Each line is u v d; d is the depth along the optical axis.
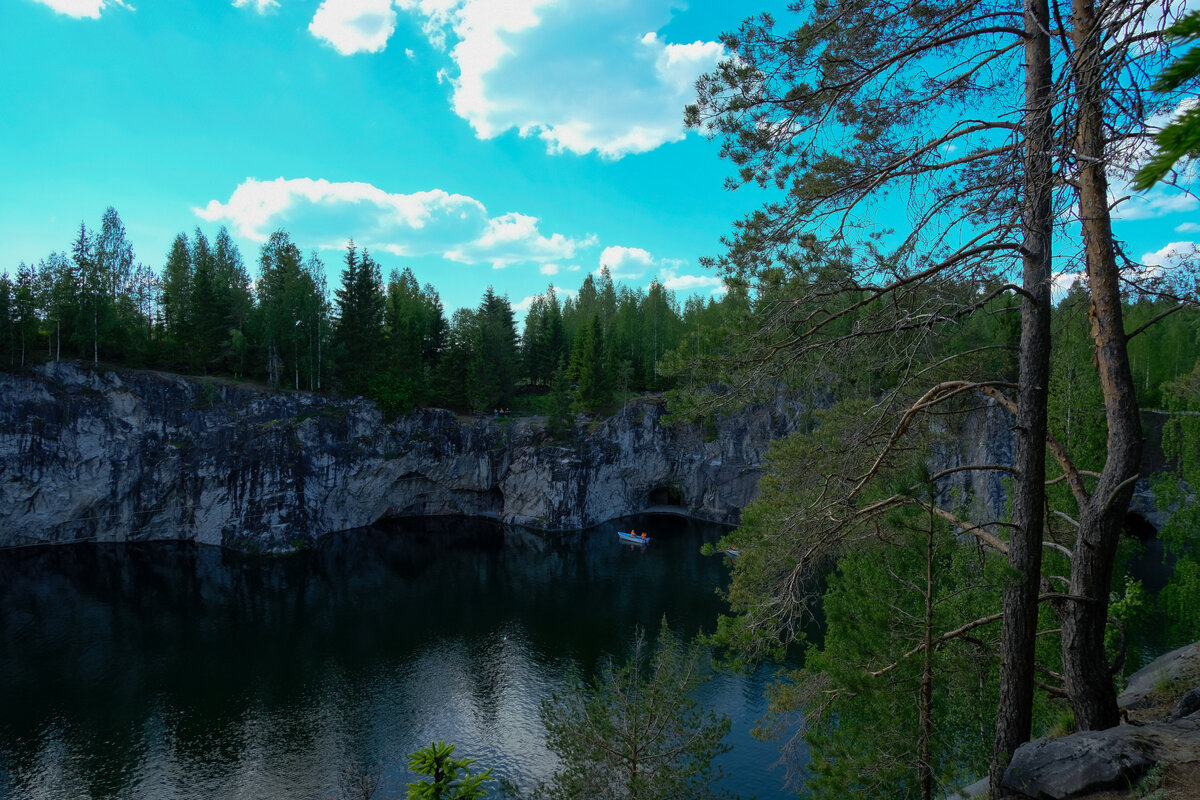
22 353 67.44
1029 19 9.00
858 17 9.46
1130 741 7.74
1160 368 51.75
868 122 10.07
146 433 71.56
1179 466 26.39
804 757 29.84
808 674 15.99
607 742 17.86
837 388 12.32
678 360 12.26
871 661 13.30
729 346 11.79
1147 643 28.55
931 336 10.33
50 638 46.81
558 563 67.44
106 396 70.38
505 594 57.12
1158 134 2.05
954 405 12.38
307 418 75.56
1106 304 9.21
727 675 38.97
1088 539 9.41
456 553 71.56
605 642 46.41
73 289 71.38
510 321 105.62
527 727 35.31
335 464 76.75
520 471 87.25
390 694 39.03
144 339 77.12
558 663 43.12
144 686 39.97
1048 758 7.98
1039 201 8.20
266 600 55.38
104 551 68.38
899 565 15.59
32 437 66.62
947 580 15.78
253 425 73.50
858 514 12.18
